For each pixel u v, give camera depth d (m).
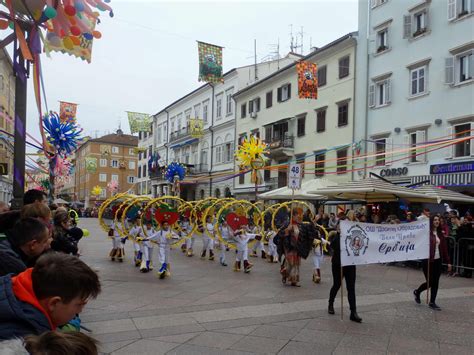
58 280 1.84
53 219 6.34
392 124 24.17
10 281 1.92
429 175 21.42
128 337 6.02
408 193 13.77
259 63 41.28
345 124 27.31
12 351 1.47
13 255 2.89
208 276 11.36
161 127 60.56
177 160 53.81
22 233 3.08
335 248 7.37
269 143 33.69
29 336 1.54
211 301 8.30
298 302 8.28
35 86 6.40
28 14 5.80
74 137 12.32
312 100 30.38
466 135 20.23
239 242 12.26
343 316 7.29
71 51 6.42
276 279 11.02
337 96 28.09
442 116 21.39
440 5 21.81
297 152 31.78
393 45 24.36
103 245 19.42
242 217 12.73
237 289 9.56
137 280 10.58
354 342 5.93
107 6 5.89
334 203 21.84
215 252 17.28
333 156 28.19
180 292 9.16
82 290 1.90
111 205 15.07
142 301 8.23
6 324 1.79
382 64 25.03
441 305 8.18
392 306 8.05
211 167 44.62
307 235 10.02
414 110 22.92
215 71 19.81
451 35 21.20
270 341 5.92
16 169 6.99
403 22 23.59
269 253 14.68
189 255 15.94
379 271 12.42
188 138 49.31
